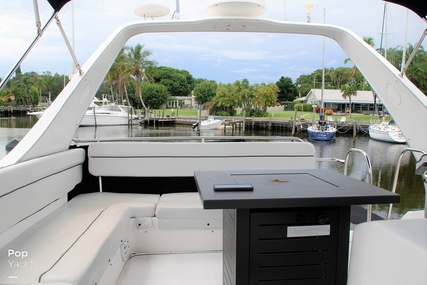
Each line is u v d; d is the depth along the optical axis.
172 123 21.25
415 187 7.04
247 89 22.30
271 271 1.10
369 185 1.22
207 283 1.61
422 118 1.93
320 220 1.09
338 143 12.46
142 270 1.72
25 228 1.48
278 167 2.43
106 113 13.86
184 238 1.93
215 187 1.12
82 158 2.21
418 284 0.68
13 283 0.97
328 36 2.59
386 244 0.80
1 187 1.20
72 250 1.20
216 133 16.42
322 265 1.12
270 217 1.08
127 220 1.74
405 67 2.04
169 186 2.50
